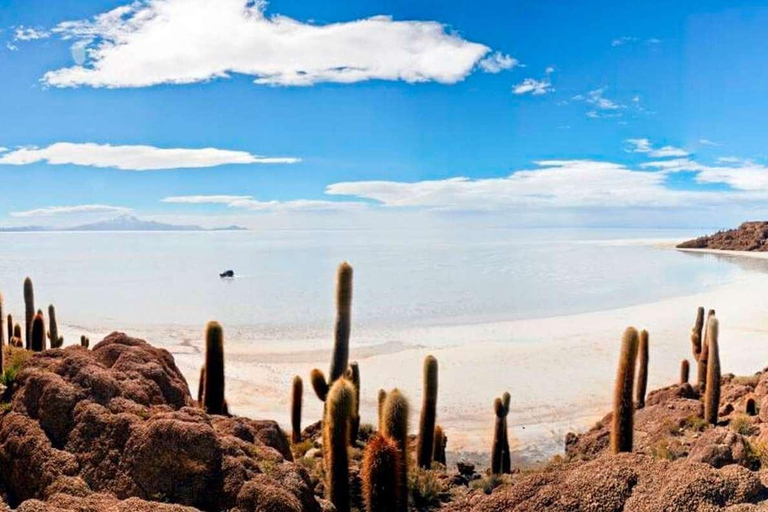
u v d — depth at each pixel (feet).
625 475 20.56
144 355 30.71
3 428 24.48
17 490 23.17
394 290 255.09
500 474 47.65
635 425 59.11
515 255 523.70
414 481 38.96
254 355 119.34
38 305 202.69
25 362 29.78
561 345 126.62
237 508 21.26
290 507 21.13
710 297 211.00
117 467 22.57
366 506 26.91
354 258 492.54
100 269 373.20
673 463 20.84
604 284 271.69
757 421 49.85
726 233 560.20
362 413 78.95
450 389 91.86
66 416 24.27
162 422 22.84
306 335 146.61
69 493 21.38
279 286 271.90
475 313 185.98
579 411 80.64
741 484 19.20
